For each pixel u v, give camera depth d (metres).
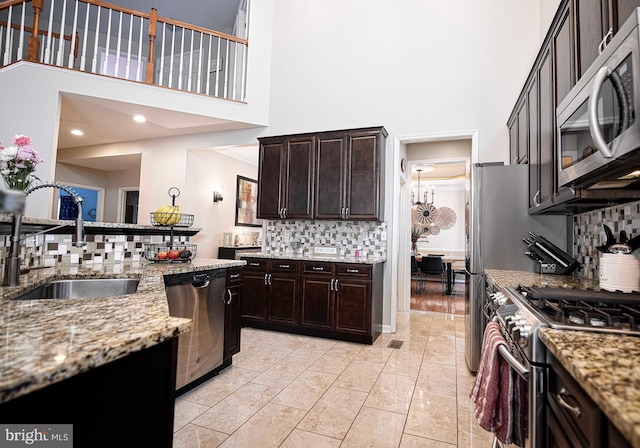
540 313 1.12
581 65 1.56
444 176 8.16
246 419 2.00
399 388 2.43
